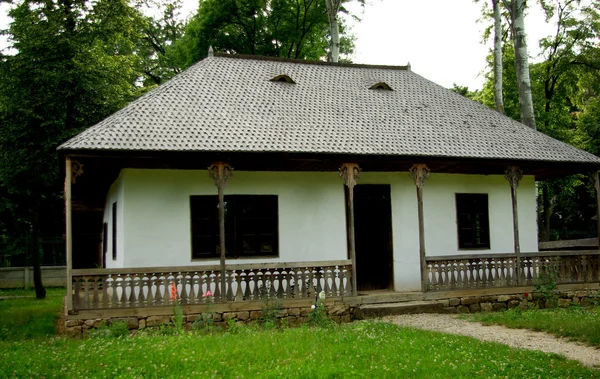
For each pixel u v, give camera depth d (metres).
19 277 28.30
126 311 12.97
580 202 36.94
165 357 9.21
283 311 14.05
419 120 17.47
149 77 40.06
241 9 34.88
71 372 8.49
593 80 31.61
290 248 16.17
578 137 32.59
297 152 14.13
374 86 19.00
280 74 18.23
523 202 18.73
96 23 22.00
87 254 28.20
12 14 21.08
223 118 15.19
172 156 13.42
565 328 11.98
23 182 21.34
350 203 14.79
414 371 8.51
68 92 20.33
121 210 15.11
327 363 8.89
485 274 16.14
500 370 8.57
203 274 13.61
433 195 17.81
